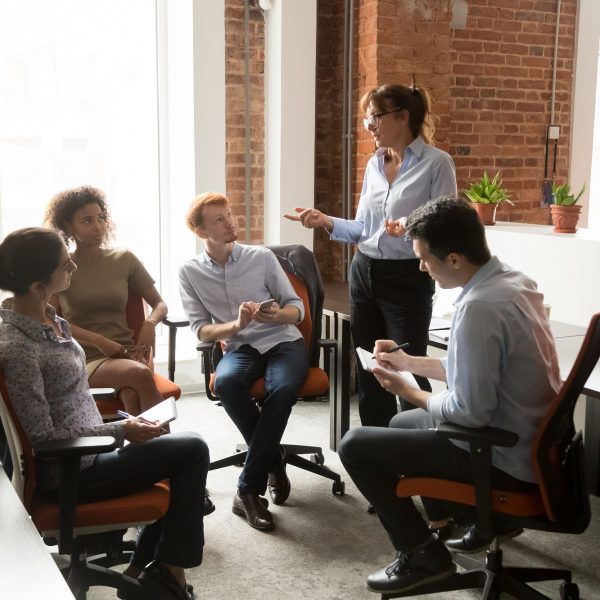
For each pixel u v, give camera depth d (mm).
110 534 2492
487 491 2123
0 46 4434
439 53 4836
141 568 2338
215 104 4602
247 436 3191
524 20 5574
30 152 4590
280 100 4723
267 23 4762
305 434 4059
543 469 2090
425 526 2324
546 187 5812
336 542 2904
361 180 4992
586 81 5828
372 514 3146
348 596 2527
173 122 4809
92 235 3244
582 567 2740
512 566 2719
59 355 2135
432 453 2221
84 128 4703
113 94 4742
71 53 4609
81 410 2193
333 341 3459
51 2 4520
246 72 4773
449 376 2178
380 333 3369
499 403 2139
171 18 4711
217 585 2590
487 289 2123
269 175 4895
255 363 3264
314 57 4770
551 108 5754
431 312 3264
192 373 4828
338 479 3330
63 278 2158
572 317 3852
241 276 3375
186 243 4812
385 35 4688
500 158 5672
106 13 4656
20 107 4531
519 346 2092
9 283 2098
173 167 4859
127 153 4828
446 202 2195
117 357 3156
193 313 3393
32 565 1373
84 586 2260
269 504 3242
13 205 4590
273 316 3172
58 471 2113
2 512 1605
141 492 2164
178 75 4691
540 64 5680
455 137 5516
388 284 3215
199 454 2207
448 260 2176
